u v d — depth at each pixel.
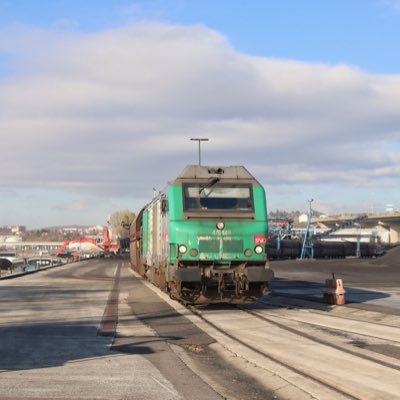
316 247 85.94
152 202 25.88
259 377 8.55
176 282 16.77
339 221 132.00
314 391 7.68
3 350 10.64
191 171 17.53
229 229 16.78
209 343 11.60
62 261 83.50
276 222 95.12
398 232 129.38
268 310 17.70
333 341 11.77
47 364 9.38
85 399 7.22
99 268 55.94
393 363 9.48
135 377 8.47
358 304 18.72
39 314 16.58
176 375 8.63
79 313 16.86
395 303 19.27
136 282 32.59
